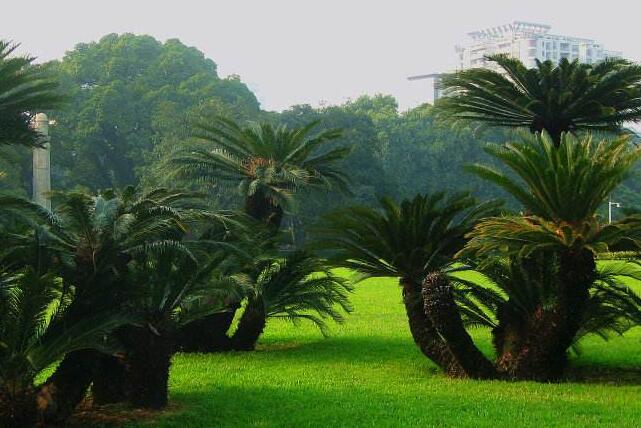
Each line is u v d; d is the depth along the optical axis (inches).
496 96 598.2
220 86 2819.9
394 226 533.6
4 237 393.1
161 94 2640.3
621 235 467.2
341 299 731.4
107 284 373.7
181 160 717.9
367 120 2438.5
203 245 447.8
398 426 381.1
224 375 542.0
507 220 479.2
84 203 367.9
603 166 458.3
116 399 424.8
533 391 474.3
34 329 355.6
